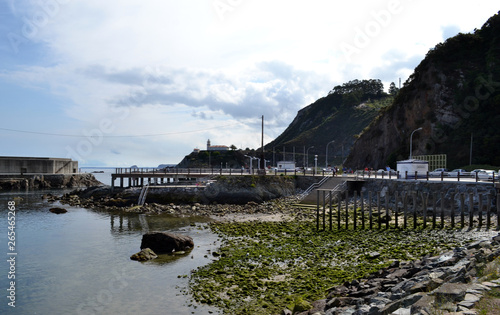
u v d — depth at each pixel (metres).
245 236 29.92
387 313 10.39
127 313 16.02
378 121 95.12
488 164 62.88
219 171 63.88
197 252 25.61
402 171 47.62
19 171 91.25
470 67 77.38
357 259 21.64
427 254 20.89
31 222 39.47
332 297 14.88
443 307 8.69
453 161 67.75
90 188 61.50
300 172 71.50
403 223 31.55
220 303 16.30
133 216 43.34
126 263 23.41
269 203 50.12
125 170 60.25
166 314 15.57
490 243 16.59
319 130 196.00
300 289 17.23
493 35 79.44
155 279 20.14
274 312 14.97
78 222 39.38
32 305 17.20
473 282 10.56
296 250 24.50
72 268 22.66
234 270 20.80
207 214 43.69
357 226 31.95
